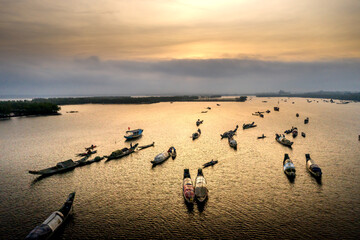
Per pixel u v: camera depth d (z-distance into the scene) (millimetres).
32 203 37312
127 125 112375
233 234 29172
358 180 44188
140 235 29328
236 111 180750
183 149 67125
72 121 127938
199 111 181000
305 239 28000
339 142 74625
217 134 88625
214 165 53000
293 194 38844
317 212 33531
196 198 37500
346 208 34469
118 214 33875
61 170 50281
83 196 39312
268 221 31609
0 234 29516
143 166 53438
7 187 43156
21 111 162500
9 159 60406
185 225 31141
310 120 126875
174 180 45375
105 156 58156
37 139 83562
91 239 28688
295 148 67188
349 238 28031
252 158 57969
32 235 27172
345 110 190375
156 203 36750
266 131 93812
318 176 45344
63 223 31672
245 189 40812
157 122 121312
